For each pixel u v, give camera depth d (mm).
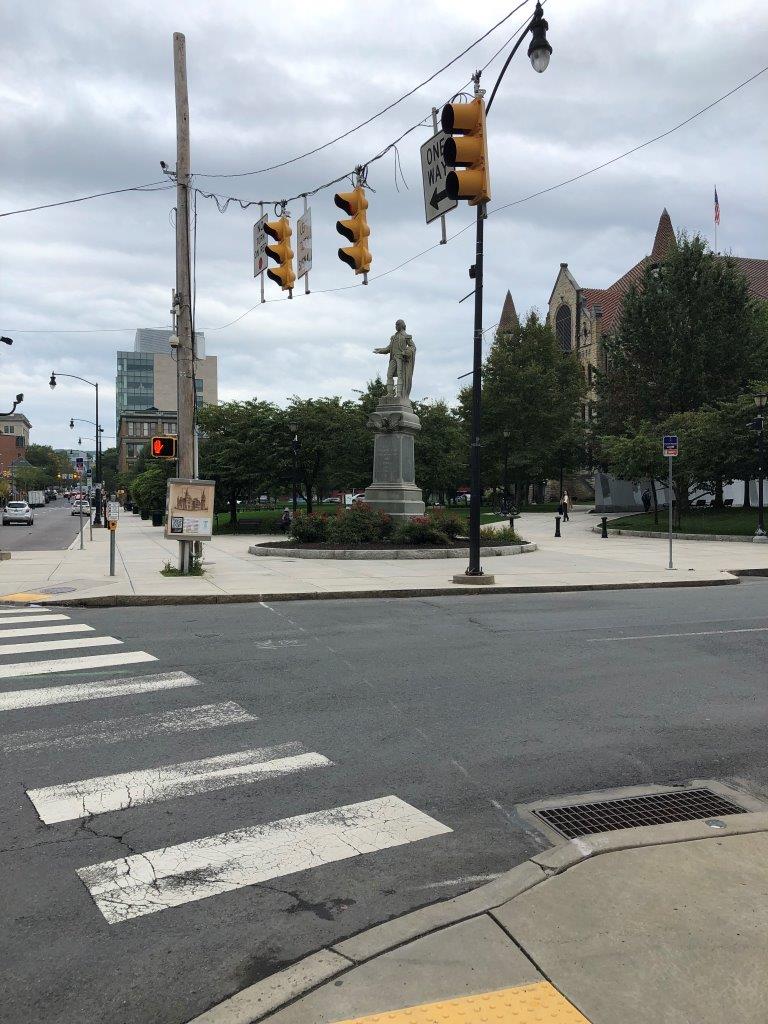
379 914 3535
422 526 22453
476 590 14625
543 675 8062
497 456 55812
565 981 2885
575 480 70750
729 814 4570
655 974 2918
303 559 21000
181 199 17203
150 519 63062
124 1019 2844
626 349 45875
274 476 38344
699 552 24375
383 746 5836
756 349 43250
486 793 4953
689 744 5926
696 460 32469
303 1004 2811
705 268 43094
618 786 5078
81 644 9523
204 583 15328
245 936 3367
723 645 9688
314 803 4785
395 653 9086
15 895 3709
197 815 4609
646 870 3740
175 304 17531
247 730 6188
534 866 3809
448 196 10539
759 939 3137
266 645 9516
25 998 2961
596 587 15633
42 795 4895
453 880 3844
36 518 71812
